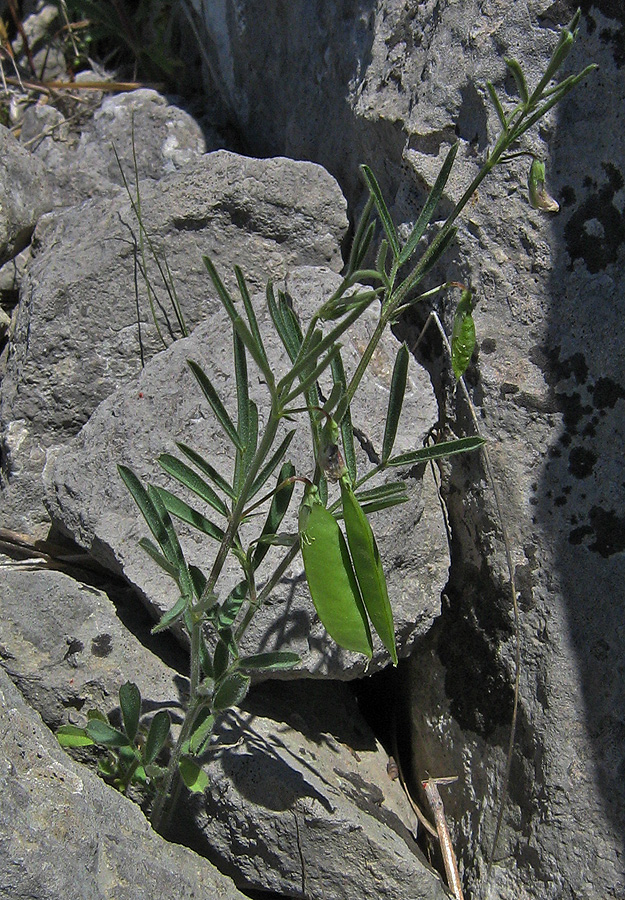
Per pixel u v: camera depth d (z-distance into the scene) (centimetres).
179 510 26
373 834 31
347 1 40
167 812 30
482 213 34
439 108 35
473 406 34
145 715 31
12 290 41
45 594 32
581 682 32
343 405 23
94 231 38
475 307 34
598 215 33
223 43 46
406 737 37
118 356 37
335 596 22
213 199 37
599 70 34
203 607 25
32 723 26
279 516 26
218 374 33
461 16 35
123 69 53
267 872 31
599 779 32
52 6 54
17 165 41
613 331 33
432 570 34
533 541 33
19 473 36
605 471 33
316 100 42
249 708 33
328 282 34
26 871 23
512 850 33
